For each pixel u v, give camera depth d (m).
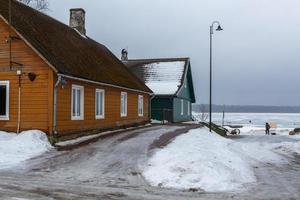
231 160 15.42
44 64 18.53
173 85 41.66
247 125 69.81
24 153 15.59
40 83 18.56
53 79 18.42
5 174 12.29
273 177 13.77
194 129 27.30
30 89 18.70
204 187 11.14
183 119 43.97
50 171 12.89
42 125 18.48
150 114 36.91
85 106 21.48
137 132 24.14
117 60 33.56
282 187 11.87
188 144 17.86
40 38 19.73
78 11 29.11
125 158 15.09
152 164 13.92
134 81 31.67
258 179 13.19
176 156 14.35
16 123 18.86
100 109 23.75
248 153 19.77
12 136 18.14
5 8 19.33
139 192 10.35
